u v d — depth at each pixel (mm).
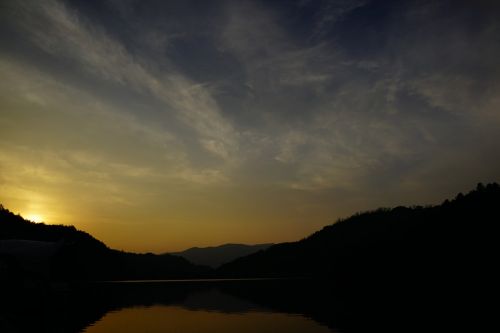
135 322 33250
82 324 32094
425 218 96500
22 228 69125
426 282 66812
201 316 37531
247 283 125750
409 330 29047
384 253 95875
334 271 135125
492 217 69312
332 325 31609
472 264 63062
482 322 31953
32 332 19297
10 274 20891
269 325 31641
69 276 24297
